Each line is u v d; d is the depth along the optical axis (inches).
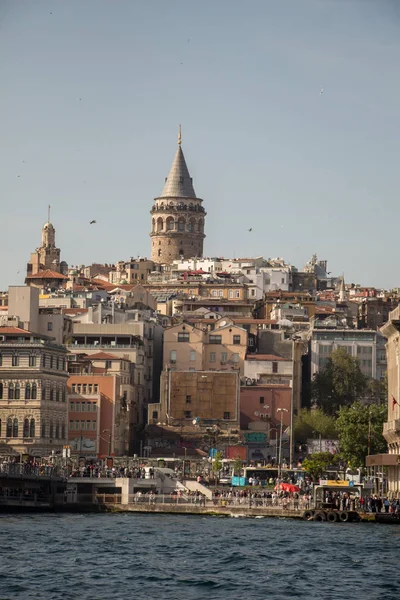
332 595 5324.8
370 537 7470.5
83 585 5452.8
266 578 5738.2
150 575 5767.7
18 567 5895.7
